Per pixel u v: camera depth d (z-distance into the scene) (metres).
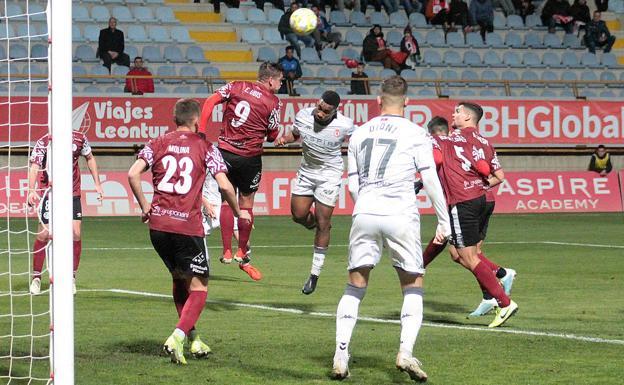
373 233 16.00
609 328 21.45
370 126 16.38
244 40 71.81
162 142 17.44
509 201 63.41
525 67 75.19
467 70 73.62
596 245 42.88
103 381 15.62
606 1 81.88
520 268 34.06
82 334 20.25
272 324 21.86
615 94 75.12
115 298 25.92
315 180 26.48
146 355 17.92
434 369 16.80
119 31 64.12
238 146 25.67
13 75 59.84
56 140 13.96
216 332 20.64
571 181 65.06
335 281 30.38
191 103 17.75
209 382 15.59
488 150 22.52
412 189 16.12
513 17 79.25
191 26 71.31
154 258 36.41
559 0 79.19
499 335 20.44
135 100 59.88
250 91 25.53
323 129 26.06
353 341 19.56
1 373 16.25
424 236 46.97
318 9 70.81
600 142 67.88
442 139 22.28
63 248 13.82
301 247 41.78
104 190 57.34
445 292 27.81
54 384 13.70
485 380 15.91
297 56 68.81
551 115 67.06
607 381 15.87
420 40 75.38
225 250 31.06
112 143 59.28
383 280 30.59
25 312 22.88
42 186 25.28
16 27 64.19
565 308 24.66
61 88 14.04
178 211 17.20
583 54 77.50
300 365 17.05
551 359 17.73
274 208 60.03
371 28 71.19
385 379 15.97
